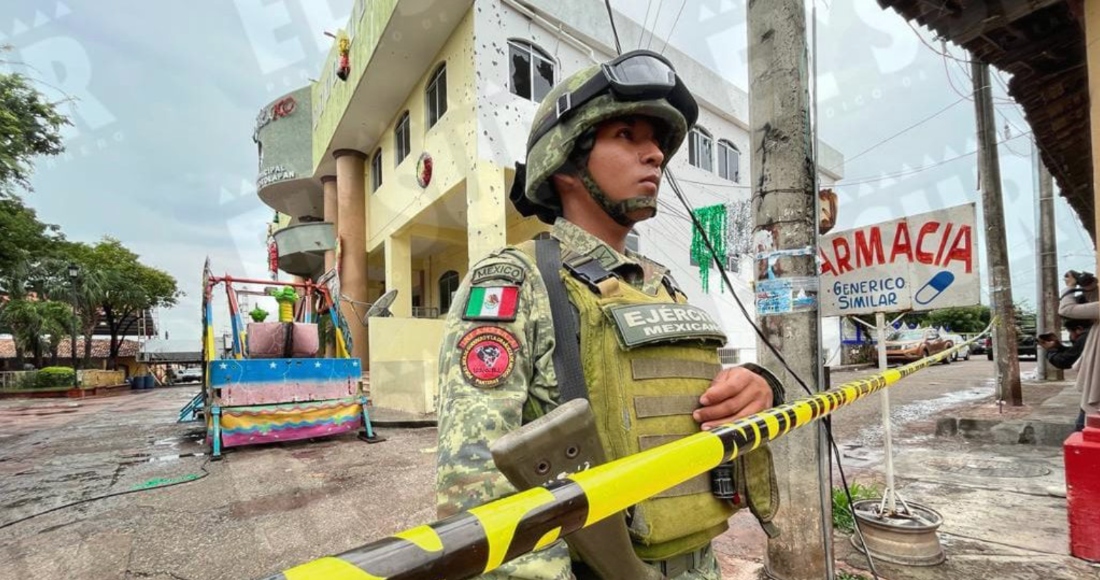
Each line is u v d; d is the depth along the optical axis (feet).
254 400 19.04
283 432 19.40
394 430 23.58
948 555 8.65
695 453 2.16
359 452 18.48
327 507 12.17
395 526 10.89
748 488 3.16
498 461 1.83
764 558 8.31
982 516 10.42
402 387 27.94
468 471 2.18
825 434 7.58
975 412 23.48
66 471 16.69
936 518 8.78
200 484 14.44
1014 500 11.35
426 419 24.82
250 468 16.21
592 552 2.14
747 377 3.06
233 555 9.56
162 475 15.61
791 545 7.68
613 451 2.54
